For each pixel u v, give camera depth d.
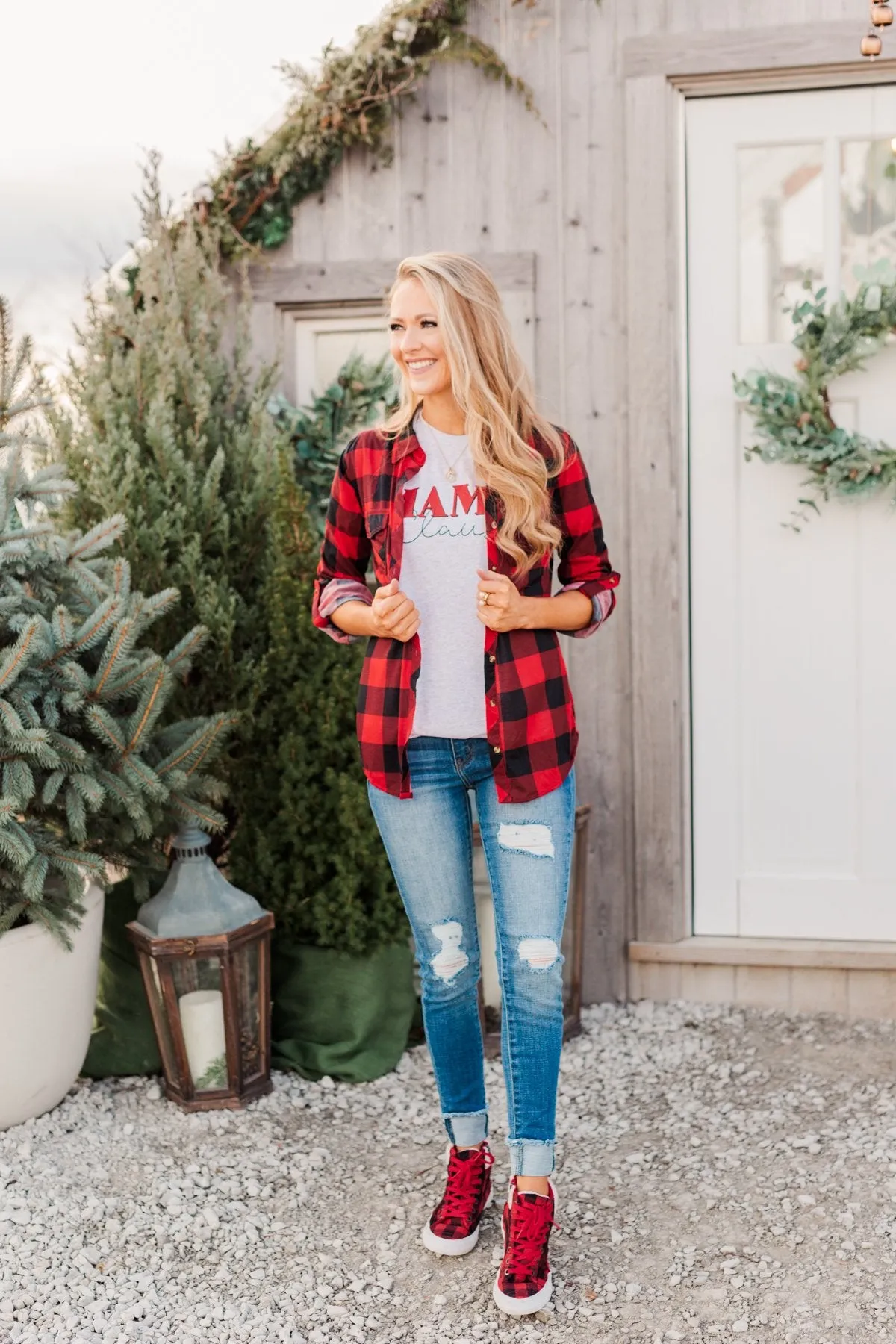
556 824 1.96
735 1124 2.60
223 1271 2.11
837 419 3.05
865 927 3.18
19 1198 2.32
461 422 1.98
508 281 3.12
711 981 3.23
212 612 2.89
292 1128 2.62
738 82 2.98
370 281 3.22
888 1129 2.54
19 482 2.56
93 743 2.59
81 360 3.24
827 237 3.04
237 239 3.24
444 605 1.93
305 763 2.86
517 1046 1.96
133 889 2.91
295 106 3.14
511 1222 1.97
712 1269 2.07
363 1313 1.99
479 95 3.11
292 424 3.25
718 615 3.16
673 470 3.08
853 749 3.14
